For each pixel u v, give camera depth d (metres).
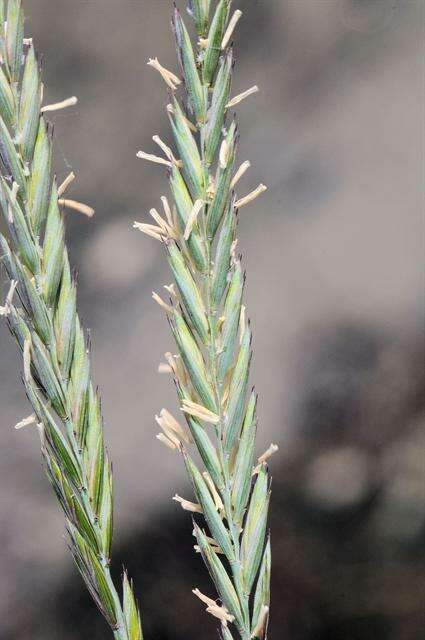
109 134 1.86
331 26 1.97
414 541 1.41
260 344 1.67
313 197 1.80
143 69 1.92
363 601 1.38
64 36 1.99
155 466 1.51
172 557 1.43
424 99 1.84
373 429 1.54
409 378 1.57
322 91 1.89
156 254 1.74
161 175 1.80
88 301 1.71
